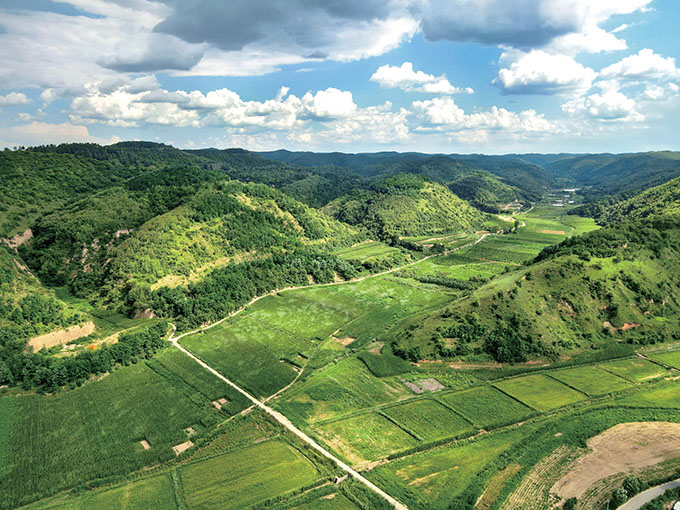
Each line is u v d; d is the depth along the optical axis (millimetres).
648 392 120688
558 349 141000
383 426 108688
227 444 102250
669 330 152375
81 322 149500
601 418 108438
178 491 87188
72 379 126062
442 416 112125
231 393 123562
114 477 90812
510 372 132250
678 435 101312
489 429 106062
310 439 103875
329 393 123438
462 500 82812
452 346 143000
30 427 106500
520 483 87062
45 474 91312
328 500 84562
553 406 115125
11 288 148875
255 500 84938
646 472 89125
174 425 108562
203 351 149625
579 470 90250
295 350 151750
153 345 148625
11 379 123062
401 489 86500
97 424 108438
